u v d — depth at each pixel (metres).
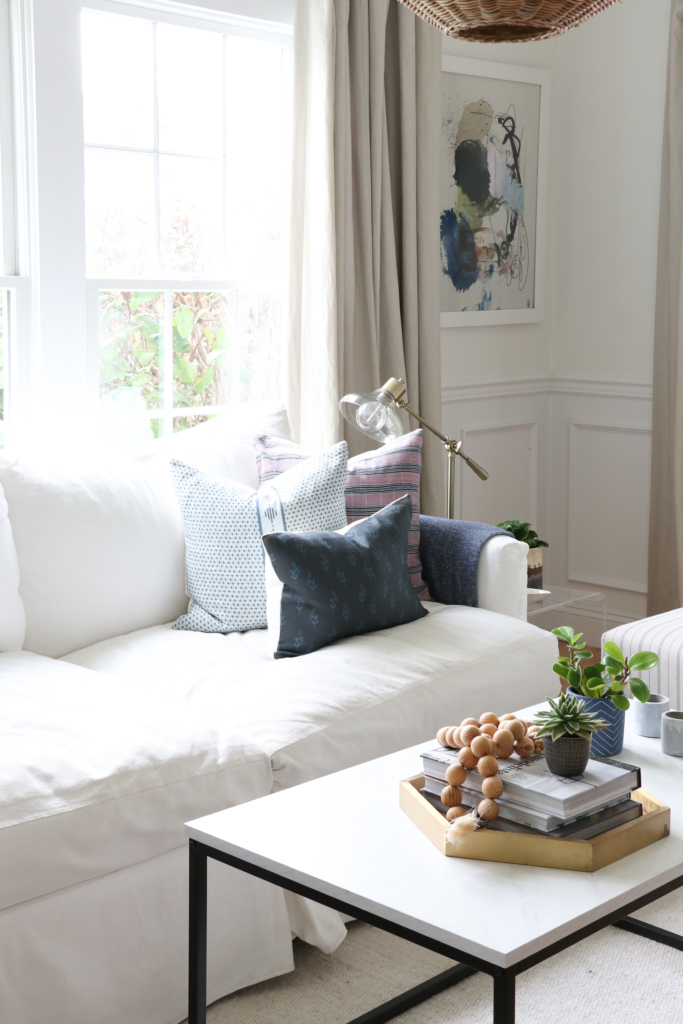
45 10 2.80
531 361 4.53
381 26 3.41
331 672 2.20
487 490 4.41
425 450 3.73
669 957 2.03
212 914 1.83
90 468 2.61
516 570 2.71
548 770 1.45
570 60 4.38
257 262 3.54
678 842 1.43
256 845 1.41
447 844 1.37
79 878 1.66
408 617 2.53
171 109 3.24
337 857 1.37
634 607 4.42
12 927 1.59
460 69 3.99
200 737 1.89
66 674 2.15
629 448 4.37
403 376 3.62
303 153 3.33
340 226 3.34
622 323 4.35
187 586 2.65
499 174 4.23
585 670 1.82
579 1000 1.88
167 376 3.33
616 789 1.42
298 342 3.40
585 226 4.42
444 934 1.19
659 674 2.71
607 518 4.48
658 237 4.04
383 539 2.52
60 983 1.64
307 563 2.36
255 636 2.52
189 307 3.36
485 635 2.48
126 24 3.10
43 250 2.90
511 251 4.34
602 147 4.32
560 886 1.29
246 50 3.40
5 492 2.43
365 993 1.91
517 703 2.42
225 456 2.87
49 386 2.96
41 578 2.41
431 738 2.20
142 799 1.73
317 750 1.98
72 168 2.92
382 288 3.56
